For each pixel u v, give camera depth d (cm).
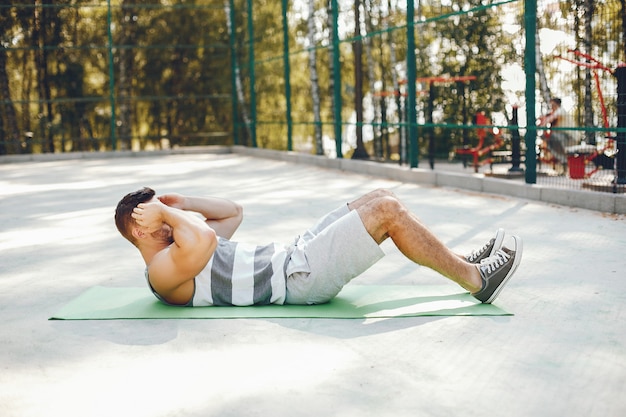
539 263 403
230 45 1513
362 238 309
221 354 263
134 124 1555
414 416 206
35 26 1459
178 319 306
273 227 537
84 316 314
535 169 679
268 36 1389
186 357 261
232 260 322
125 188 857
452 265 315
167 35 1521
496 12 910
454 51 1081
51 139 1482
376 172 935
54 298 352
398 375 238
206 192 792
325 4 1363
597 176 769
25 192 837
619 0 676
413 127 869
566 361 248
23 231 555
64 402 222
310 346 269
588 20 706
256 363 253
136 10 1502
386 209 309
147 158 1402
